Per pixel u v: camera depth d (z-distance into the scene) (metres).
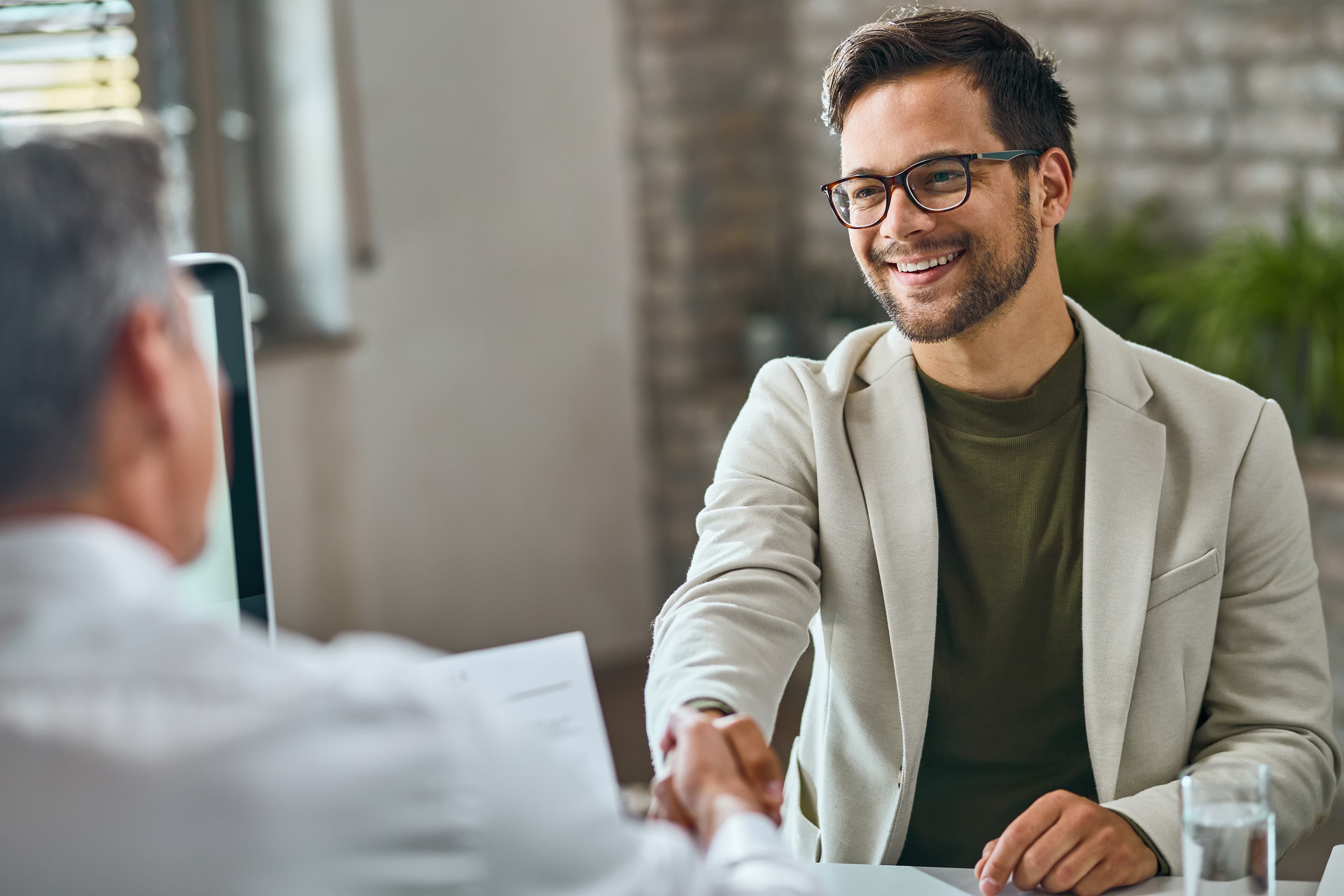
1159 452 1.35
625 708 3.89
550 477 4.19
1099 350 1.38
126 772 0.59
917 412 1.39
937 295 1.32
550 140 4.07
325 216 3.68
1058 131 1.35
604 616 4.33
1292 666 1.34
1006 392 1.38
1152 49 3.56
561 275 4.13
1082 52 3.71
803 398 1.45
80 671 0.61
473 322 4.02
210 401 0.68
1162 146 3.57
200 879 0.58
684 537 4.31
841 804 1.41
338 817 0.60
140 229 0.63
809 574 1.34
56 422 0.60
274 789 0.60
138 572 0.63
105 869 0.58
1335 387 2.93
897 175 1.30
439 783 0.62
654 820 0.99
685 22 4.12
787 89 4.30
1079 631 1.35
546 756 0.68
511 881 0.63
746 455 1.44
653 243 4.22
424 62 3.87
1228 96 3.41
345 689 0.63
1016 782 1.38
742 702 1.13
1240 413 1.38
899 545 1.36
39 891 0.58
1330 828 2.89
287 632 3.71
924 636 1.34
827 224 4.25
